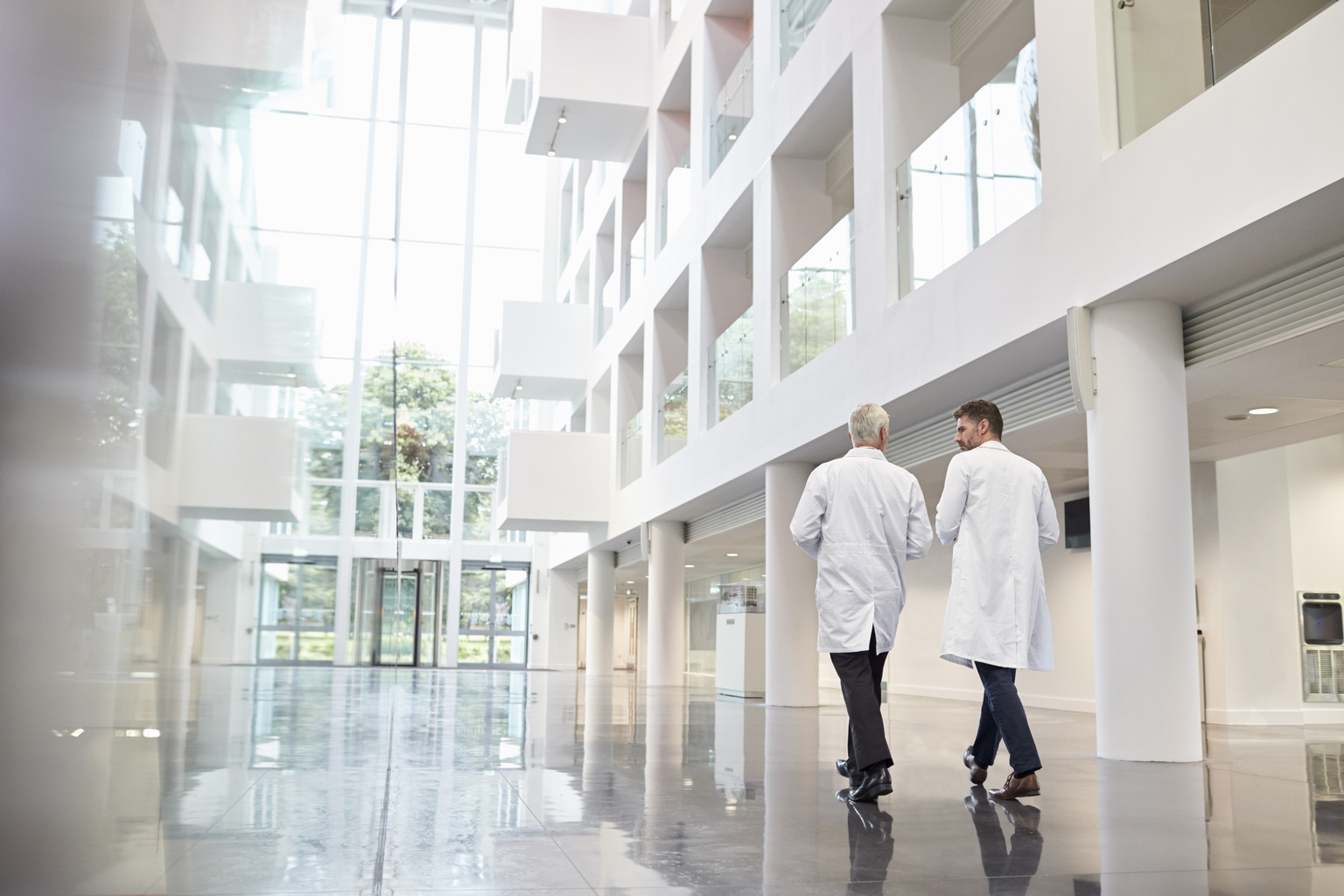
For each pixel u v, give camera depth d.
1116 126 6.02
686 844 2.81
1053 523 4.17
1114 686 5.79
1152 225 5.59
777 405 11.22
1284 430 8.38
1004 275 6.99
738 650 13.47
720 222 13.54
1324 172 4.51
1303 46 4.65
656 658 16.58
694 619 25.03
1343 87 4.43
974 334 7.35
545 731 6.71
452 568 27.77
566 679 18.41
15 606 0.94
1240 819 3.42
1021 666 3.96
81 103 1.01
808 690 11.22
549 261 29.02
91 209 1.01
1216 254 5.32
